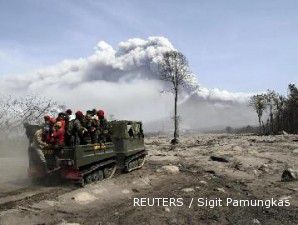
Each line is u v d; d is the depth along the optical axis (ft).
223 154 96.22
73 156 51.26
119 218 38.96
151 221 38.50
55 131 53.11
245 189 56.29
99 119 59.47
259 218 41.91
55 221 36.70
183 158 91.86
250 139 168.25
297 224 40.29
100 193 49.06
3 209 38.78
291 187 57.67
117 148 65.00
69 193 47.06
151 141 189.67
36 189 49.24
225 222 39.83
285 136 189.37
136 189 53.31
